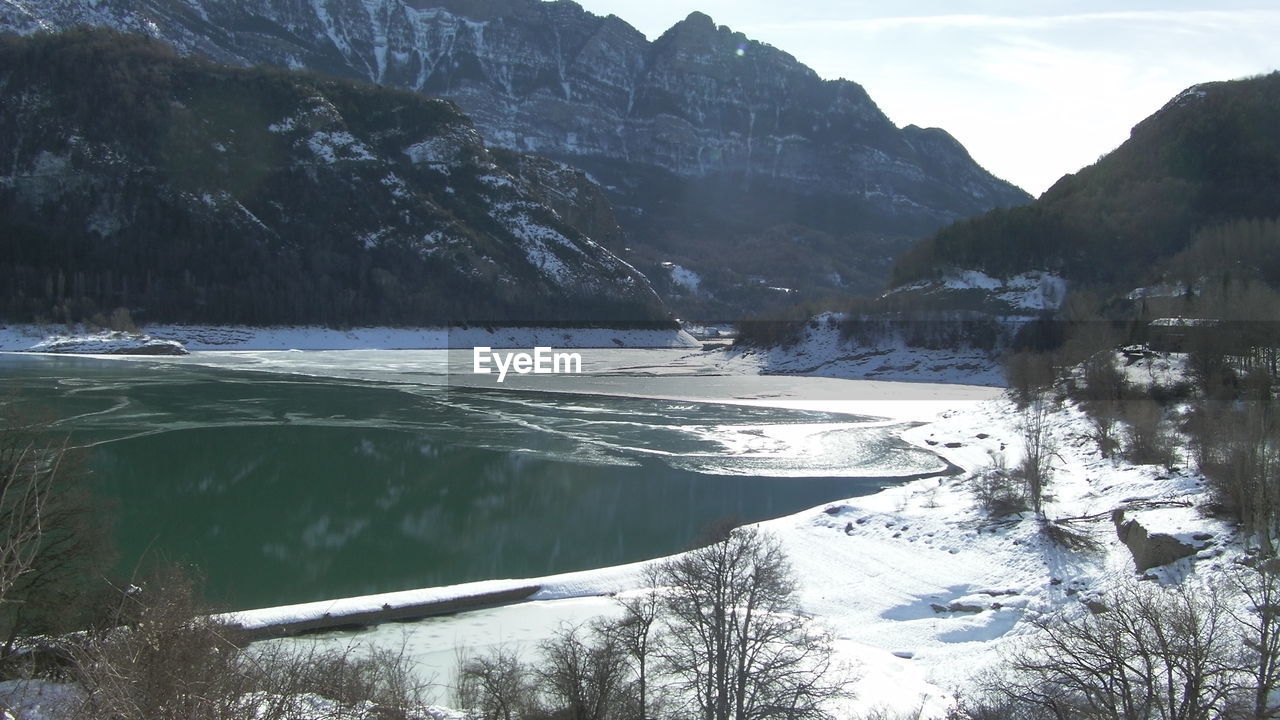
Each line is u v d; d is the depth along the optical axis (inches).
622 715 1058.1
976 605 1544.0
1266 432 1760.6
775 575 1336.1
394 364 6274.6
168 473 2605.8
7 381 4416.8
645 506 2377.0
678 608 1181.7
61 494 1233.4
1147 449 2199.8
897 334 6058.1
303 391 4512.8
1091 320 4532.5
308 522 2178.9
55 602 1142.3
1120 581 1499.8
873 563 1782.7
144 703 706.8
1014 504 1925.4
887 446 3243.1
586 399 4483.3
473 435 3376.0
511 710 1057.5
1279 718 943.7
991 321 5777.6
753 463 2940.5
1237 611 1197.7
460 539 2060.8
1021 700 1029.8
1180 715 949.8
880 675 1253.1
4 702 778.8
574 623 1525.6
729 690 1094.4
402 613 1582.2
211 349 7042.3
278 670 976.3
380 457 2942.9
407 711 933.2
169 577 1189.1
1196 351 2938.0
